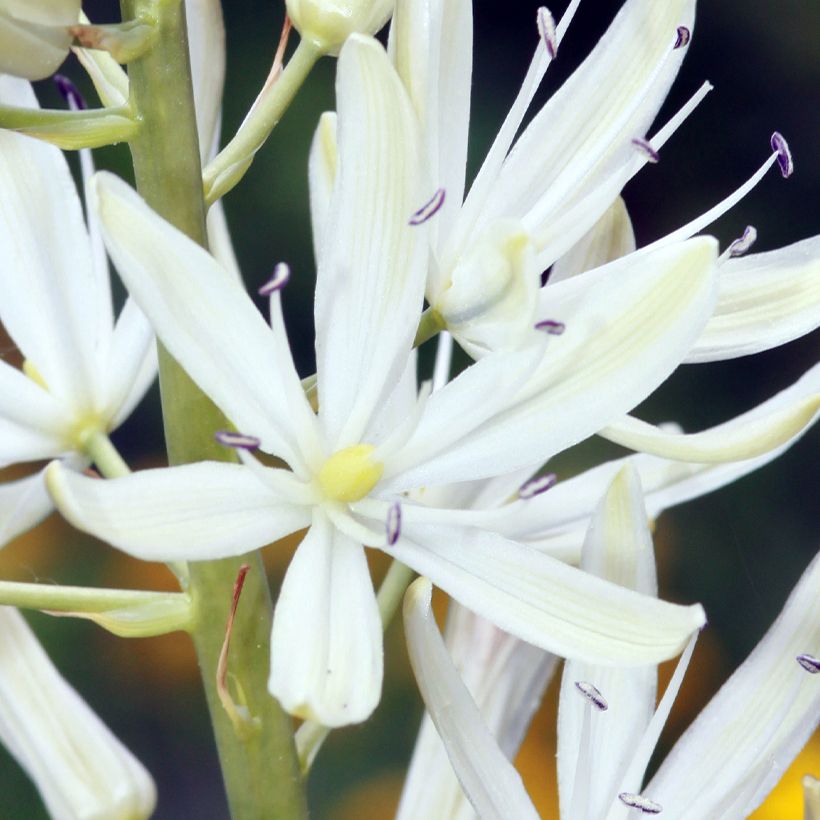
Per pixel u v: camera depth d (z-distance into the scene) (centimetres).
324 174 30
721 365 53
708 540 51
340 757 45
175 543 27
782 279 29
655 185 55
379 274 28
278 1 53
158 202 29
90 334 31
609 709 30
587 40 55
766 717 30
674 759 30
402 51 28
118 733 46
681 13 29
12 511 31
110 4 55
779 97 55
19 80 30
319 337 28
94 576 45
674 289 27
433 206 27
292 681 27
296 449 28
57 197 31
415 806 31
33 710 31
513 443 28
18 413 30
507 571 28
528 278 27
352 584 28
